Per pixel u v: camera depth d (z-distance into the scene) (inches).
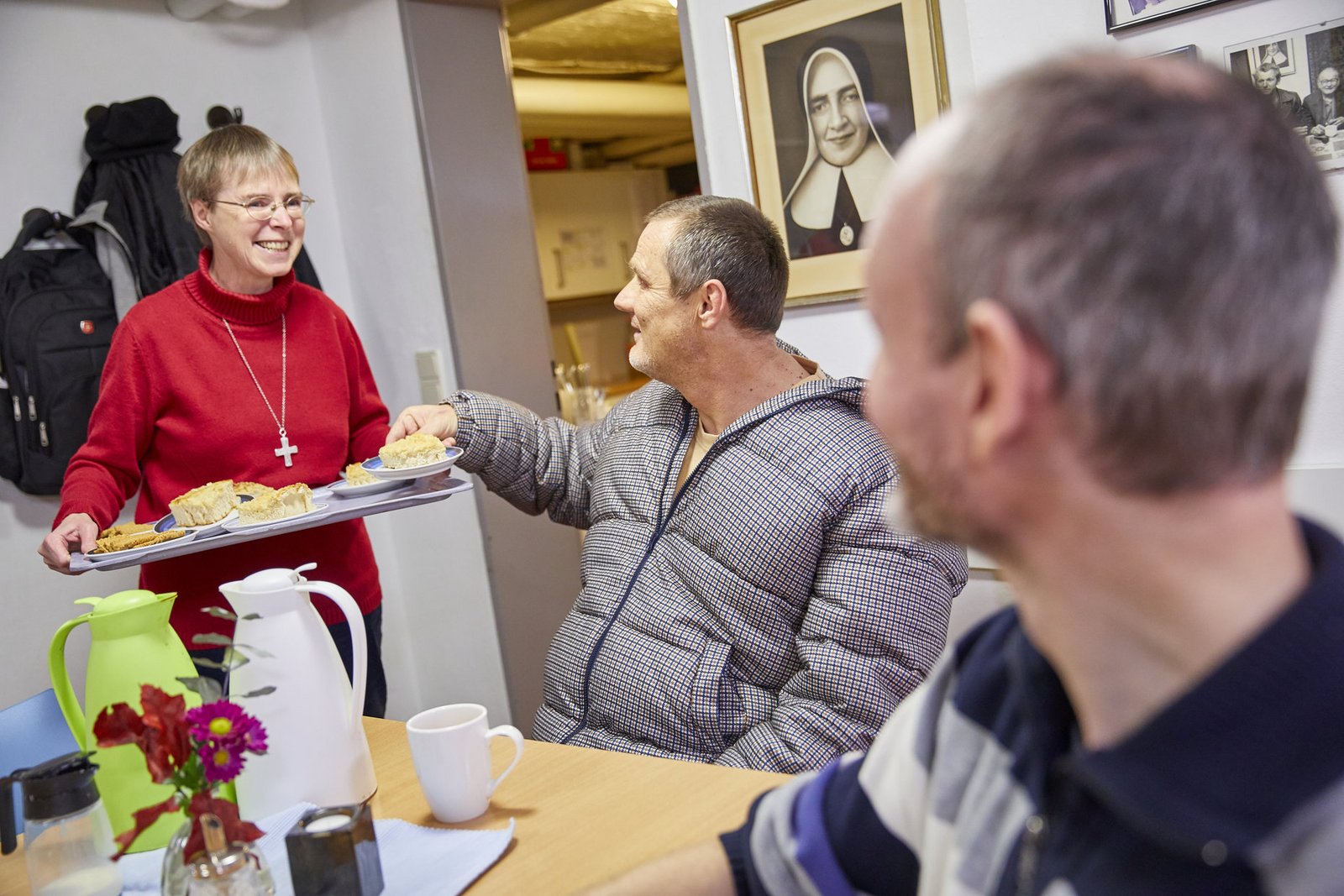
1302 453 69.2
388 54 121.8
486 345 126.9
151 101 110.2
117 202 108.4
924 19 81.8
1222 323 16.3
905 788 28.8
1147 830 18.2
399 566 137.0
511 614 128.3
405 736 54.0
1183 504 17.4
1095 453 17.3
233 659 38.1
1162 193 16.4
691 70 95.7
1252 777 17.1
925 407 19.2
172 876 35.6
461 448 73.3
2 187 107.7
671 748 59.5
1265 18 66.6
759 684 59.7
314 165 131.5
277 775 44.1
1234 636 17.9
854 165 87.5
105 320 107.7
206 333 79.7
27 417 103.8
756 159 93.4
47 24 110.4
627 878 31.8
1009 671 26.2
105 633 43.5
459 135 124.3
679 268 60.8
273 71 127.9
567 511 77.1
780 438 59.8
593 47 187.0
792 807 32.3
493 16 128.3
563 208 242.8
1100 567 18.5
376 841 37.7
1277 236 16.5
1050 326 16.9
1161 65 18.1
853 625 55.7
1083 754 19.7
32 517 108.7
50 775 37.9
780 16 89.7
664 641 60.9
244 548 77.8
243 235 77.1
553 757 48.3
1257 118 17.1
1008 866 23.5
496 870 38.6
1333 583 17.6
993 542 19.8
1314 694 17.0
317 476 83.0
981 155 17.7
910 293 18.9
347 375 87.0
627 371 263.3
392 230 127.6
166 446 79.7
